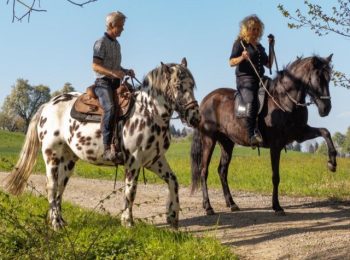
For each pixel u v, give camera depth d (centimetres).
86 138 772
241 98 958
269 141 947
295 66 918
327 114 883
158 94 748
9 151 4484
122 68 792
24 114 11994
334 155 898
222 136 1060
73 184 1458
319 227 834
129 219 758
